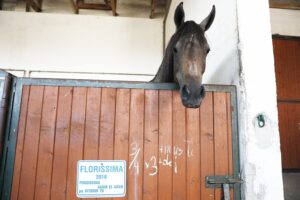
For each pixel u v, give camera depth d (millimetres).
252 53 1444
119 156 1312
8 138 1272
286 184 2619
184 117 1376
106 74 4074
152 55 4207
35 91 1326
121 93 1364
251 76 1418
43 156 1275
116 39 4191
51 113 1315
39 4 4332
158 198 1297
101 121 1332
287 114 3254
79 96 1342
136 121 1349
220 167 1354
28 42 4043
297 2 3424
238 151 1387
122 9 4500
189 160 1343
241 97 1399
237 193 1343
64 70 4027
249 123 1359
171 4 3711
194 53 1218
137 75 4105
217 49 1773
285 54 3373
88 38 4148
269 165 1350
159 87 1387
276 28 3418
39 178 1257
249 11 1490
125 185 1292
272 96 1416
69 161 1283
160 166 1322
